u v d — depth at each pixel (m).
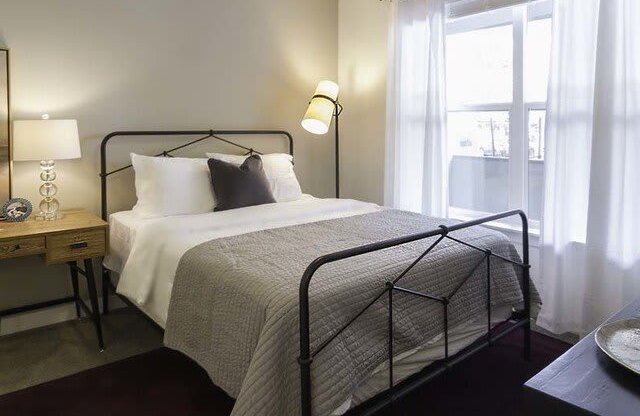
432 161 3.41
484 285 2.25
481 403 2.17
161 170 2.96
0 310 2.84
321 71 4.16
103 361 2.56
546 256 2.86
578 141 2.71
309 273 1.51
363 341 1.72
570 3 2.63
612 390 1.06
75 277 2.99
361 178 4.14
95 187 3.10
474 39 3.39
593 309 2.68
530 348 2.63
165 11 3.28
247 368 1.64
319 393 1.54
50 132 2.59
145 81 3.23
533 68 3.10
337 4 4.20
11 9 2.72
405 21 3.53
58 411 2.11
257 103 3.79
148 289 2.38
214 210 3.06
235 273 1.86
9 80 2.73
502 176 3.35
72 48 2.94
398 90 3.59
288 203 3.26
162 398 2.21
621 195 2.55
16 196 2.82
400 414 2.08
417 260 1.90
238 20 3.63
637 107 2.48
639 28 2.44
